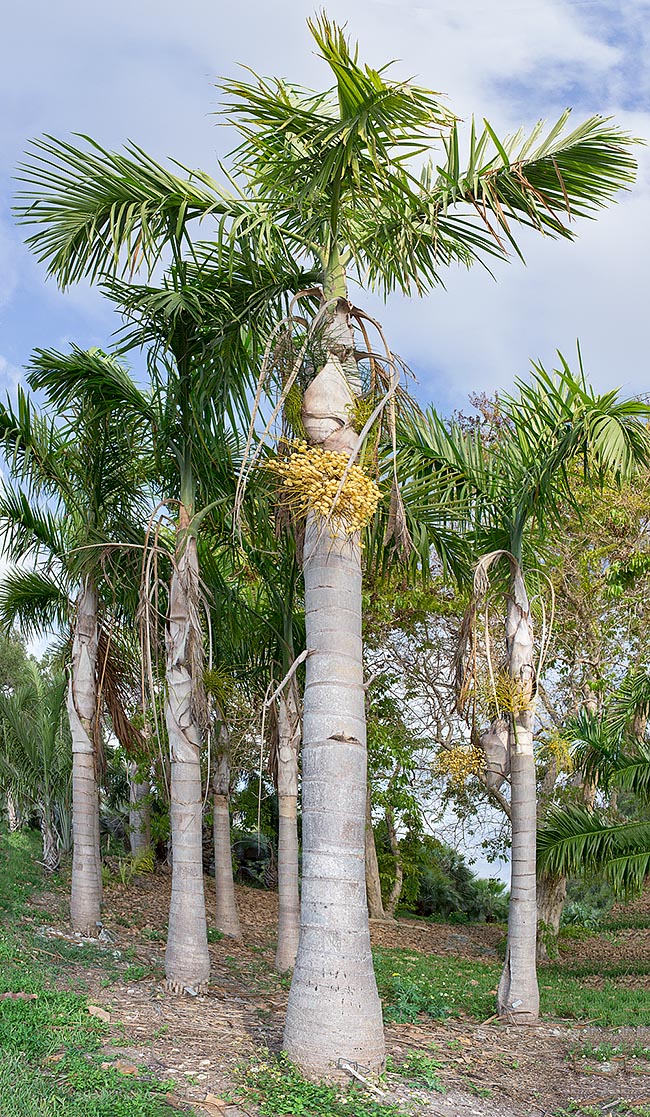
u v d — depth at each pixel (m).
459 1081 6.85
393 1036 8.09
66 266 8.78
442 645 17.09
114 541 11.43
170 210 8.44
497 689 10.09
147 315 9.60
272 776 12.61
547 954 17.25
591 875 15.95
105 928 12.46
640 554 15.92
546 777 17.19
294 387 7.56
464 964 16.14
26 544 12.77
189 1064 6.32
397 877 22.48
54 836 16.34
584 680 17.34
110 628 12.51
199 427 9.66
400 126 6.60
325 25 6.11
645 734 15.23
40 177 8.36
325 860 6.57
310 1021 6.29
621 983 14.21
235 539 10.97
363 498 6.77
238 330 8.84
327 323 7.42
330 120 6.83
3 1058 5.81
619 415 9.46
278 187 7.23
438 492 10.97
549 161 8.23
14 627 14.70
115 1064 6.03
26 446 11.98
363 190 7.29
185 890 9.15
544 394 10.12
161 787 18.06
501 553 10.27
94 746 12.37
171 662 9.60
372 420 6.93
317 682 6.89
